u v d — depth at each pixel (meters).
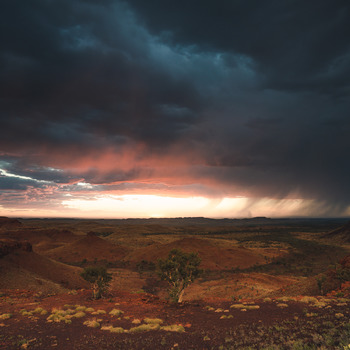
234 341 13.16
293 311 18.08
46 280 50.84
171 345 13.45
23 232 187.38
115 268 103.56
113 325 18.28
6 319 20.06
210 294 53.59
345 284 27.17
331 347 10.20
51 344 14.15
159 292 62.44
